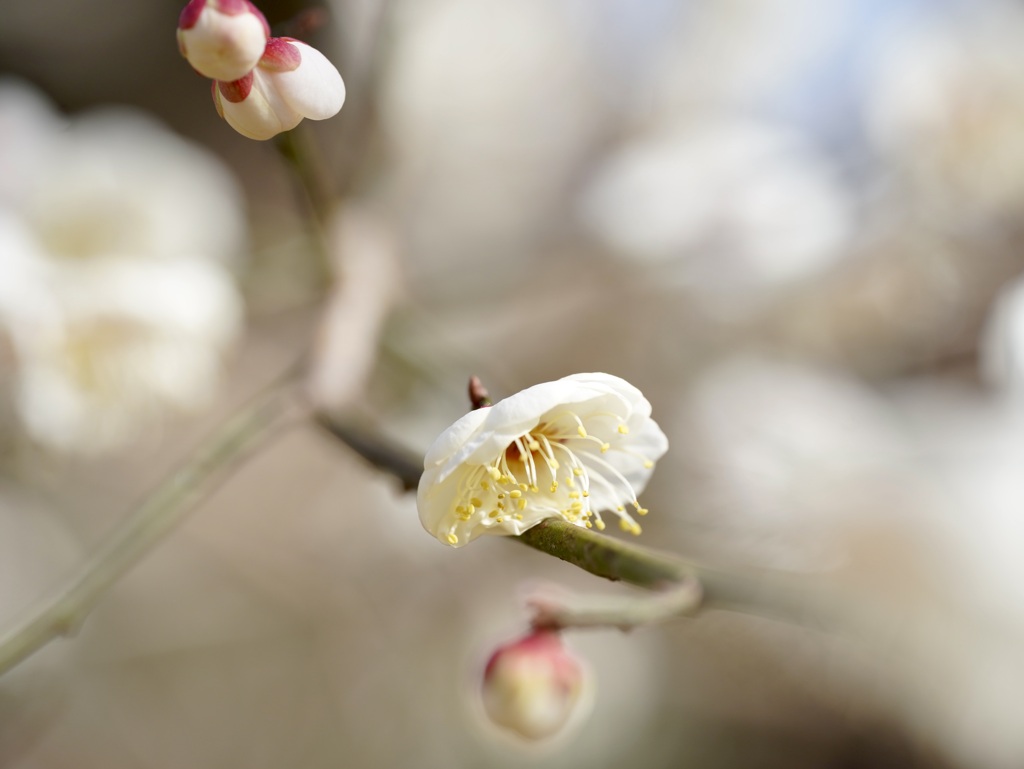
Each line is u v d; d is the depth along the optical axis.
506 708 0.19
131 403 0.25
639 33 0.43
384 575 0.39
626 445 0.17
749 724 0.38
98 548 0.20
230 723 0.39
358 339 0.24
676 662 0.39
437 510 0.17
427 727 0.38
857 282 0.35
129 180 0.27
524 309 0.40
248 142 0.47
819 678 0.29
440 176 0.41
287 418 0.22
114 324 0.25
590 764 0.38
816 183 0.35
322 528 0.40
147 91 0.47
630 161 0.36
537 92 0.42
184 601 0.40
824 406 0.30
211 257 0.29
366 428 0.21
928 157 0.33
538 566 0.38
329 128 0.33
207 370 0.26
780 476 0.28
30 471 0.28
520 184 0.43
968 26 0.33
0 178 0.27
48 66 0.46
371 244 0.28
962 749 0.25
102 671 0.38
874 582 0.24
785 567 0.26
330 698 0.39
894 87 0.33
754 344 0.37
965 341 0.36
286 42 0.17
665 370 0.38
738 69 0.39
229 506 0.41
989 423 0.28
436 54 0.38
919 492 0.26
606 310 0.39
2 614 0.33
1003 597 0.24
